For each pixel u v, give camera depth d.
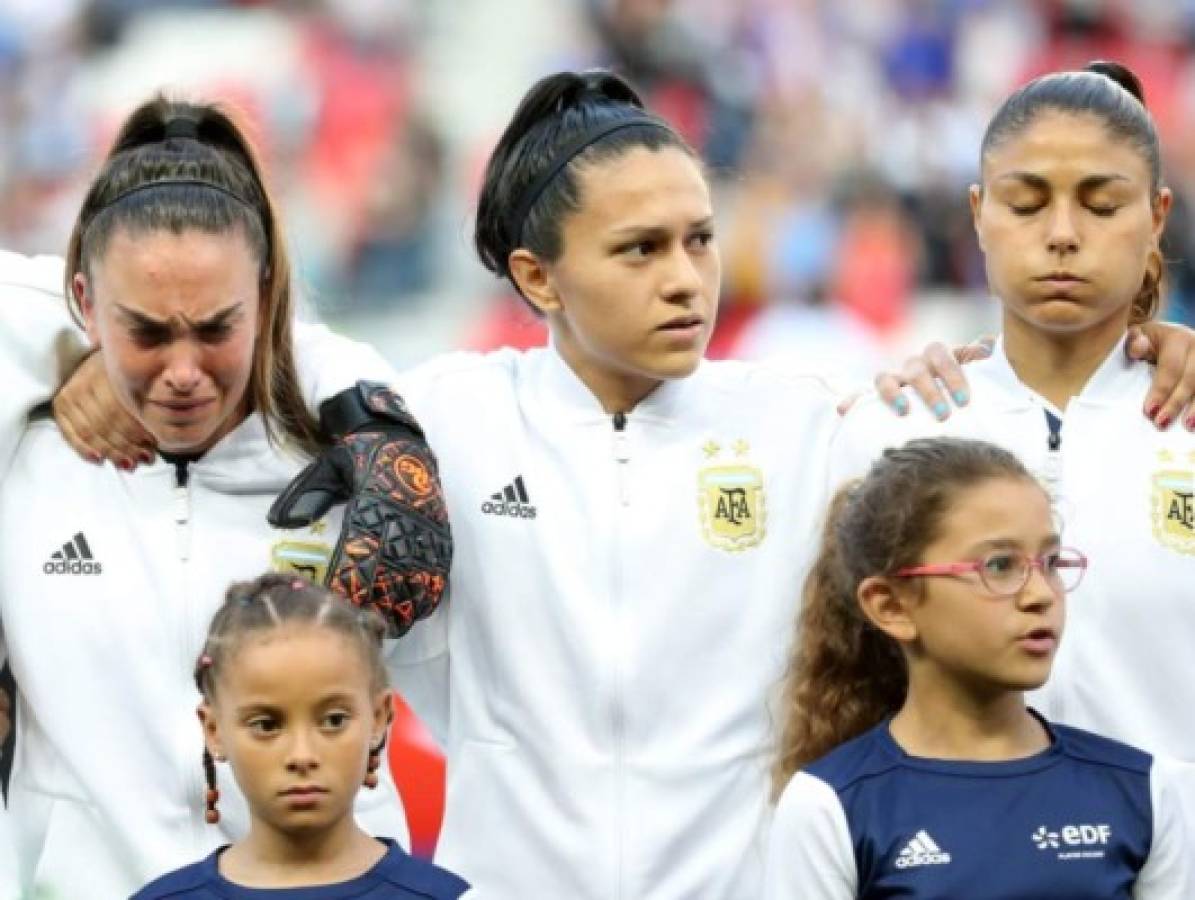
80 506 16.58
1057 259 15.97
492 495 16.94
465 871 16.81
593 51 54.19
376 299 49.59
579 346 16.92
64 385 16.75
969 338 48.44
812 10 54.66
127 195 15.79
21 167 51.81
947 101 54.25
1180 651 16.36
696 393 17.12
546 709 16.61
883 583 15.11
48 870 16.33
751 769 16.66
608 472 16.88
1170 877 14.84
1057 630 14.80
